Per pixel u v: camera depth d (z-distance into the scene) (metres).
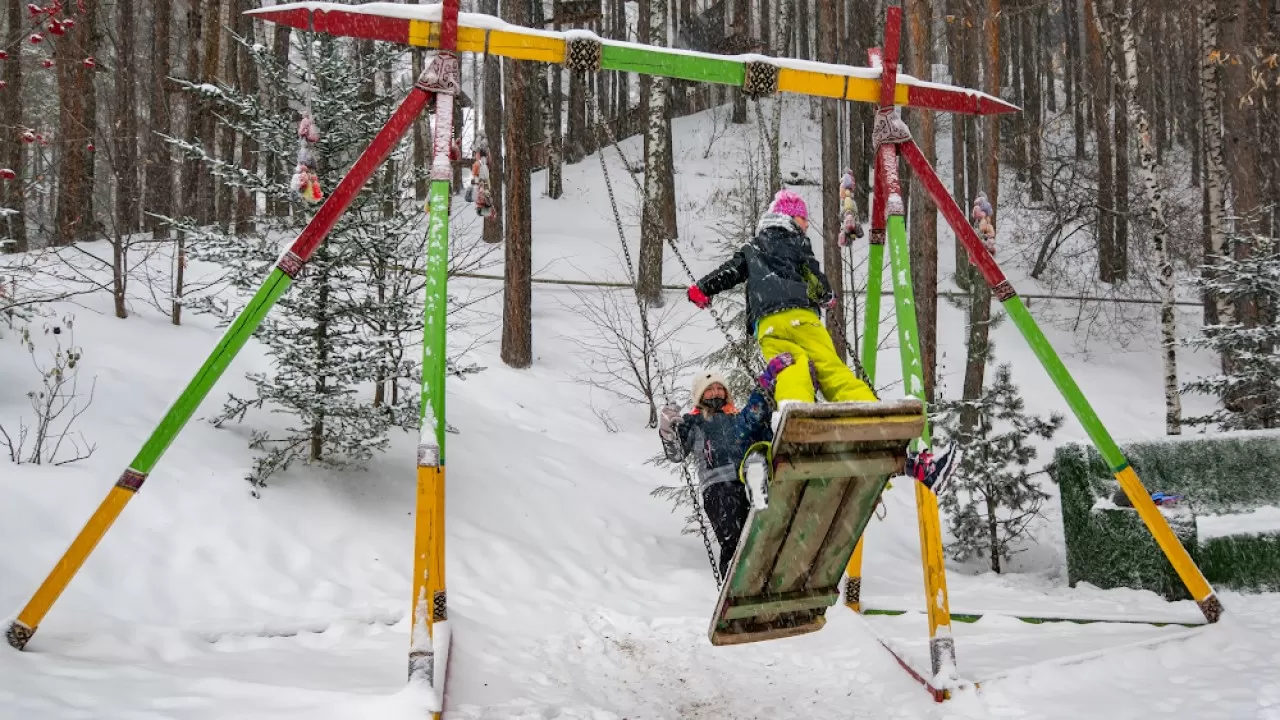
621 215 24.47
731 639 4.91
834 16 15.84
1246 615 6.29
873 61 6.54
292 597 6.44
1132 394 16.44
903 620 7.00
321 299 8.10
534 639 6.43
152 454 5.19
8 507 6.24
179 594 6.11
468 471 9.56
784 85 6.14
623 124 34.97
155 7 18.58
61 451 7.16
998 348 17.77
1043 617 6.57
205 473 7.52
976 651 5.82
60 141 11.60
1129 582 7.58
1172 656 5.28
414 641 4.52
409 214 8.50
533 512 9.13
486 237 20.31
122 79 16.66
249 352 10.32
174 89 16.31
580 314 16.66
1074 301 20.55
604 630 6.80
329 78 8.20
